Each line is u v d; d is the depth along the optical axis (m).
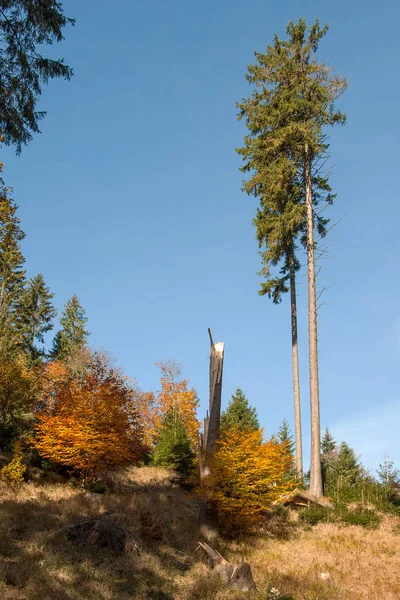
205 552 13.42
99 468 21.66
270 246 27.14
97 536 11.98
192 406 44.53
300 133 26.47
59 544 11.45
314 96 26.95
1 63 12.79
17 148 13.48
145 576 10.84
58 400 23.33
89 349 41.31
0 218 26.53
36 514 13.45
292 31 28.88
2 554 10.23
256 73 28.44
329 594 11.16
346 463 27.27
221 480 16.75
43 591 8.83
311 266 25.50
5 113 12.80
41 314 45.91
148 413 43.75
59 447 20.27
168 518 16.97
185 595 10.32
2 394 23.48
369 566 13.82
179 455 27.67
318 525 19.08
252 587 11.33
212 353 18.75
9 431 23.67
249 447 17.41
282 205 27.89
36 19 12.40
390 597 11.14
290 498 20.67
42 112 13.42
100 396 22.02
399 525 18.89
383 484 24.36
